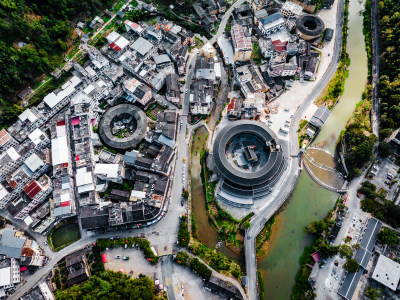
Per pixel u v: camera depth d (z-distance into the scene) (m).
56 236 130.88
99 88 152.75
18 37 146.25
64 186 130.88
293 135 150.38
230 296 117.38
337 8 187.25
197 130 154.50
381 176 138.25
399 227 126.00
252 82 157.38
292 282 123.88
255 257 125.12
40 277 121.88
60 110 152.38
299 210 137.75
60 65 158.75
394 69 156.25
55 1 154.38
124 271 123.00
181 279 122.00
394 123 146.38
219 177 143.00
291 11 175.38
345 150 144.62
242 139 151.25
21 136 142.38
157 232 130.88
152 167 134.50
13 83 144.25
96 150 146.25
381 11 179.25
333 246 120.88
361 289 116.31
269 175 135.88
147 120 152.75
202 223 135.75
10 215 133.12
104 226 126.44
